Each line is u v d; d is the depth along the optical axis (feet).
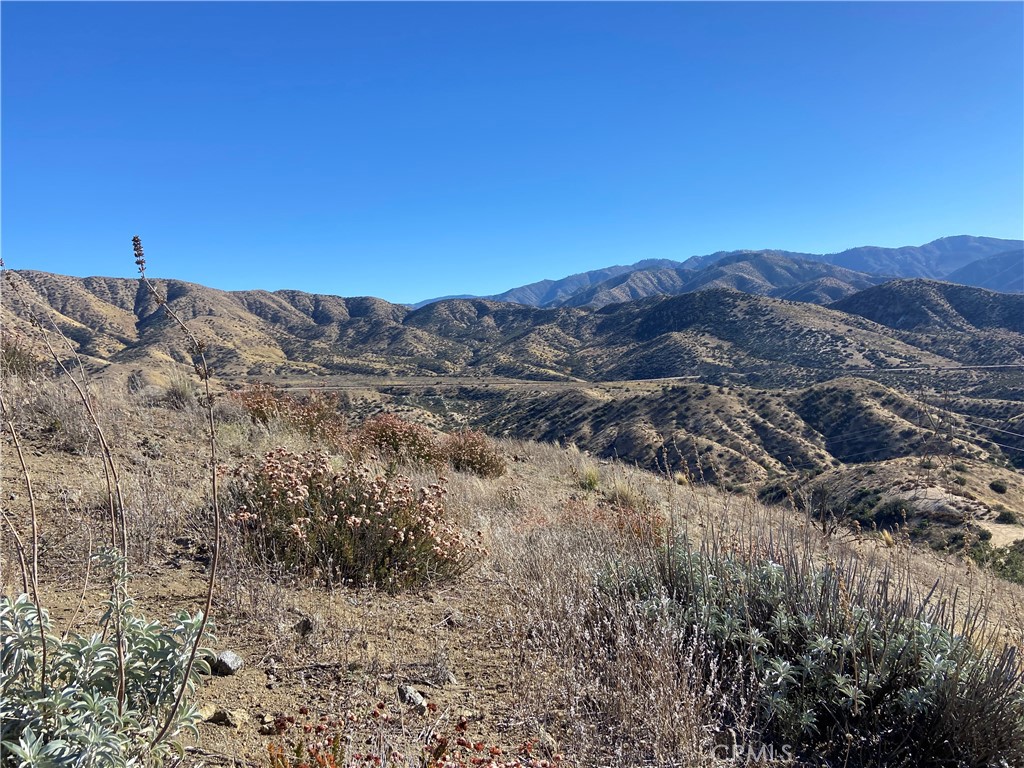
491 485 27.35
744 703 9.16
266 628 11.00
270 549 13.99
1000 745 8.96
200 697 8.77
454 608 13.29
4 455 17.56
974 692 9.34
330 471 16.93
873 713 9.48
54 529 13.29
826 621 10.93
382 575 14.21
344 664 10.18
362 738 8.04
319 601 12.60
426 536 15.29
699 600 11.94
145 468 18.56
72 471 17.31
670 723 8.60
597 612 11.85
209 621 6.99
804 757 9.12
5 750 5.34
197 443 23.38
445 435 36.37
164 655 6.57
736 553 13.87
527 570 14.30
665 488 29.12
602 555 14.67
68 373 6.23
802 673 10.11
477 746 7.16
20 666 5.80
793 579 12.32
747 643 10.80
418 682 10.01
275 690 9.27
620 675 9.66
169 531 14.51
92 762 5.16
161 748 6.24
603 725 9.11
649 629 10.84
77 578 11.60
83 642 6.35
